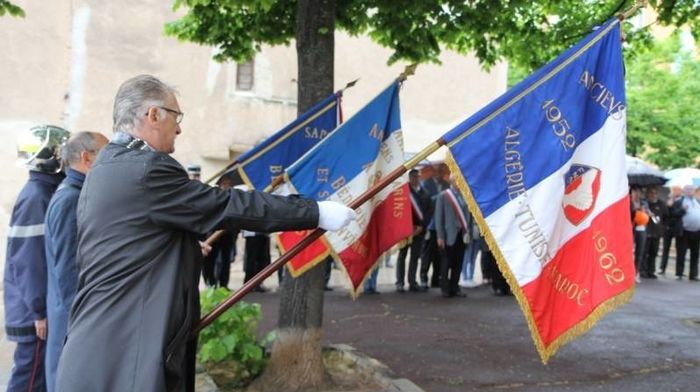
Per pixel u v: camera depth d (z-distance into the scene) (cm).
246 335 502
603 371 583
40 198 377
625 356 639
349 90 1308
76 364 218
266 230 239
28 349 376
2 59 1046
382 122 455
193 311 236
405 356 621
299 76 532
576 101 324
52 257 340
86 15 1098
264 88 1243
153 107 237
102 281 223
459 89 1395
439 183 1070
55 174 390
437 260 1063
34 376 377
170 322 224
